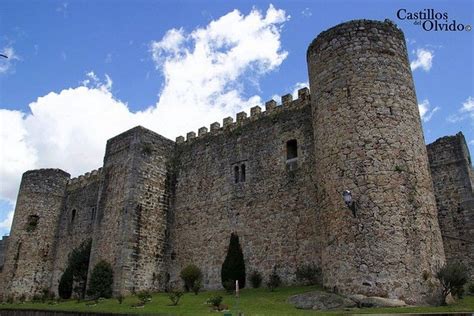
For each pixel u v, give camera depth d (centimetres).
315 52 2319
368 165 1917
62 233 4212
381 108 2006
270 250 2508
